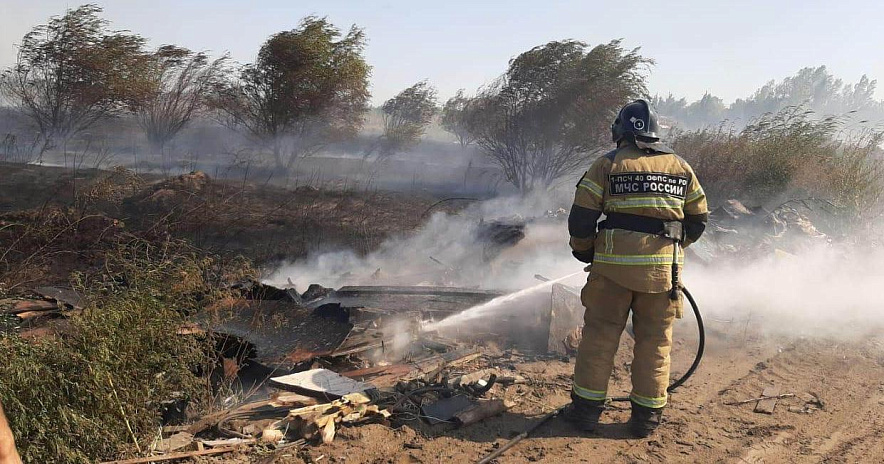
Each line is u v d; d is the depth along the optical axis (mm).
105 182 12242
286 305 6449
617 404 4938
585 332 4500
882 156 13875
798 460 4105
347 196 15828
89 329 3635
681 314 4398
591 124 18375
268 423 4336
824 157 13703
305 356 5473
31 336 4102
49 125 22891
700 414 4785
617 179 4328
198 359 4367
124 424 3648
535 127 18859
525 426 4508
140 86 22828
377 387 5023
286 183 19953
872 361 6078
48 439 3154
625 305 4391
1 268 7305
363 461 3930
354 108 25297
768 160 14180
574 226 4434
